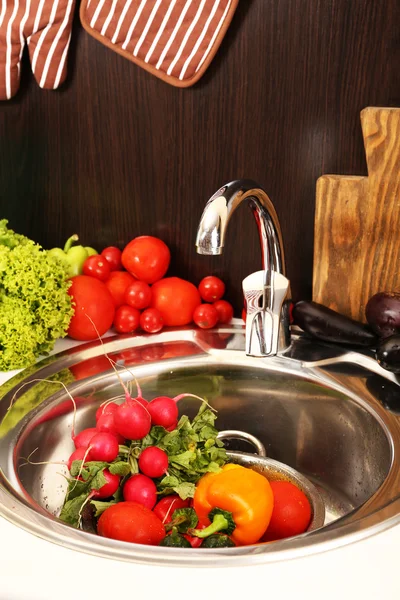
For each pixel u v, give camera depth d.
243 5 1.09
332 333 1.09
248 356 1.08
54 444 0.98
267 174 1.16
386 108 1.05
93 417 1.05
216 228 0.84
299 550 0.67
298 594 0.62
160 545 0.74
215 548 0.68
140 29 1.11
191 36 1.10
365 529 0.70
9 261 1.06
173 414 0.91
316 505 0.89
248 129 1.14
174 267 1.26
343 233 1.12
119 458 0.88
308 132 1.12
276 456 1.10
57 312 1.08
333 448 1.04
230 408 1.12
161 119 1.18
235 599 0.61
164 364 1.11
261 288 1.03
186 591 0.62
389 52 1.05
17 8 1.15
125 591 0.62
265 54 1.10
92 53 1.17
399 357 0.98
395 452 0.86
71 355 1.11
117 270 1.25
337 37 1.07
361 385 1.03
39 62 1.17
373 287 1.13
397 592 0.62
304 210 1.16
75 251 1.21
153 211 1.24
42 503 0.92
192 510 0.80
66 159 1.25
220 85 1.13
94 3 1.12
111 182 1.24
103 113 1.20
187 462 0.87
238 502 0.80
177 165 1.20
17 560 0.66
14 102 1.24
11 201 1.30
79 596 0.62
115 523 0.77
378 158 1.06
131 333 1.19
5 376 1.06
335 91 1.09
